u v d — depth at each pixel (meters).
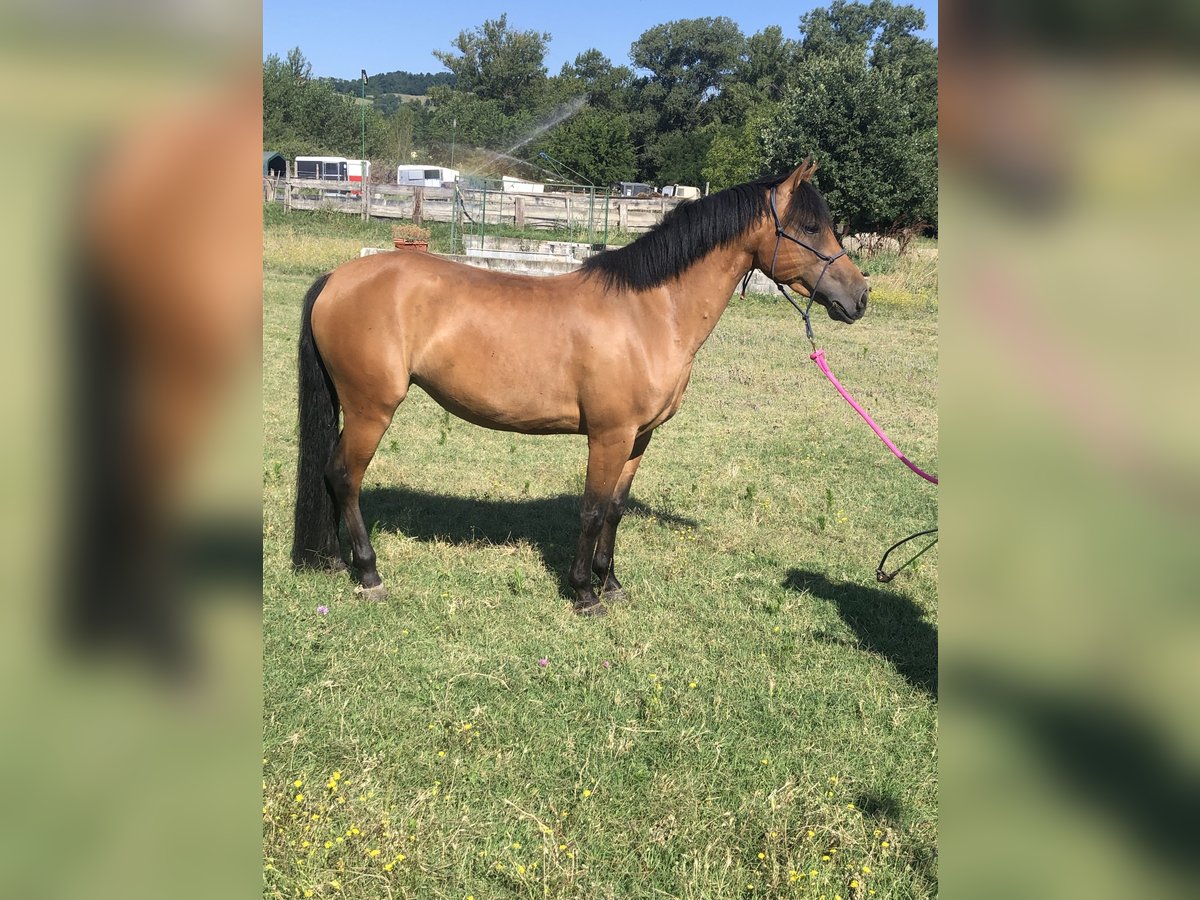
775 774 3.04
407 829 2.59
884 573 4.85
